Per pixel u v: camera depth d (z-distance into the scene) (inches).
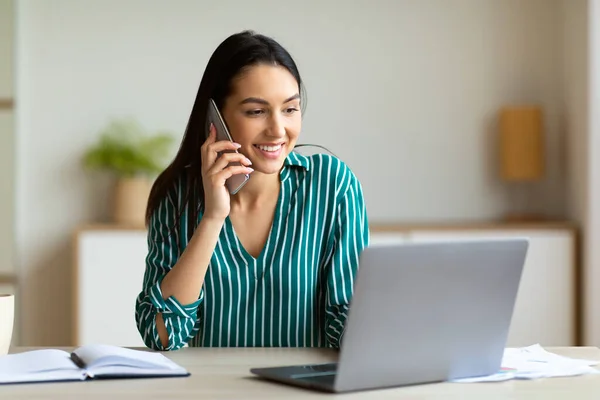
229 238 92.0
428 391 67.1
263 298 92.4
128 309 194.5
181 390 66.2
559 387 68.9
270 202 93.4
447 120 213.3
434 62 212.5
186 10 210.4
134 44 210.2
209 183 85.4
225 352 83.5
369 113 212.4
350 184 96.2
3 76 205.9
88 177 209.9
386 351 66.9
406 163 213.0
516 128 205.6
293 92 88.2
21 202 208.8
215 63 89.3
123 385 67.6
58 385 67.4
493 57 212.5
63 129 209.6
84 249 194.2
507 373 73.0
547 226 198.4
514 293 72.2
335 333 89.4
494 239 70.0
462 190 213.6
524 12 212.2
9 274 206.7
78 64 209.6
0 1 205.2
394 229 195.9
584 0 195.2
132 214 202.5
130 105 210.2
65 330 209.8
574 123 204.4
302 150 211.0
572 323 197.5
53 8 208.8
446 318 69.0
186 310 84.6
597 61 191.8
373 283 64.7
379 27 211.8
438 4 211.9
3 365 71.2
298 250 92.8
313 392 66.1
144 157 202.4
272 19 210.7
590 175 193.3
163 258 92.0
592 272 193.8
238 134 88.0
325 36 211.3
